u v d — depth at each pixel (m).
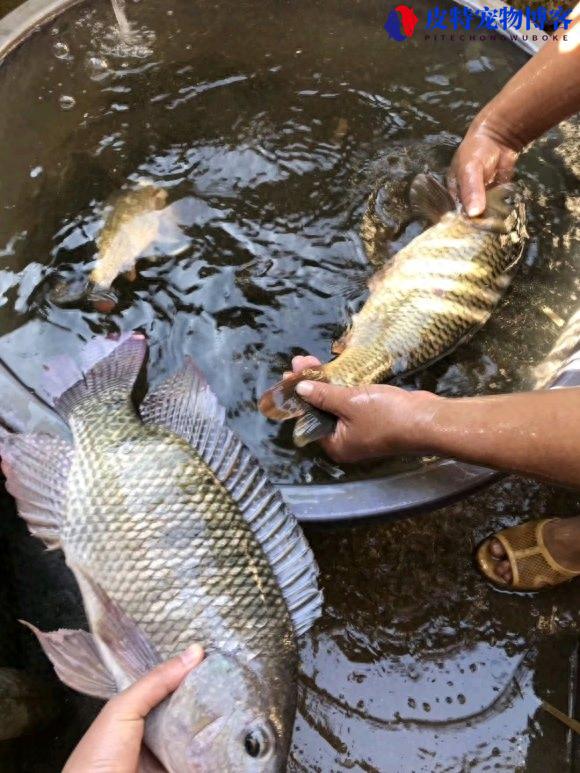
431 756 0.68
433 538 0.77
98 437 0.53
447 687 0.71
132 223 0.78
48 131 0.80
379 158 0.86
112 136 0.84
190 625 0.48
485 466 0.55
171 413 0.56
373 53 0.89
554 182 0.86
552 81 0.72
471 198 0.74
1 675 0.58
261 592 0.48
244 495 0.51
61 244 0.77
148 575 0.49
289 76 0.89
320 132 0.87
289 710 0.46
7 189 0.74
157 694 0.43
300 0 0.85
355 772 0.67
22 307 0.73
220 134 0.86
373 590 0.74
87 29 0.79
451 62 0.87
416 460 0.70
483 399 0.56
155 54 0.85
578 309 0.79
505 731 0.70
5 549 0.70
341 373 0.68
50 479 0.53
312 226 0.82
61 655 0.49
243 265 0.79
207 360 0.74
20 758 0.61
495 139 0.77
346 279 0.80
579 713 0.70
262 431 0.71
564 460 0.52
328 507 0.58
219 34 0.86
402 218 0.83
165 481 0.51
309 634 0.71
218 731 0.43
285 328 0.77
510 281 0.80
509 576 0.74
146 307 0.76
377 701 0.70
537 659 0.73
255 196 0.83
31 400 0.57
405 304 0.72
